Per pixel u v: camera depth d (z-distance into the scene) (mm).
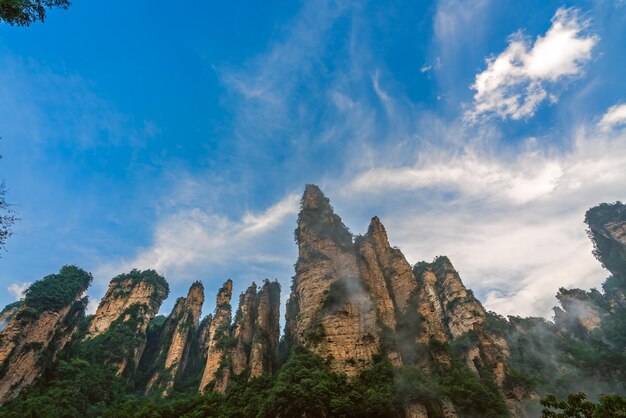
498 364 68250
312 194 98125
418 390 52188
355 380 57281
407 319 73500
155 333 121312
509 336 100375
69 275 96750
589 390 77500
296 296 83938
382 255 90062
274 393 51281
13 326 78438
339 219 92000
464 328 102875
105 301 120000
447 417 50125
